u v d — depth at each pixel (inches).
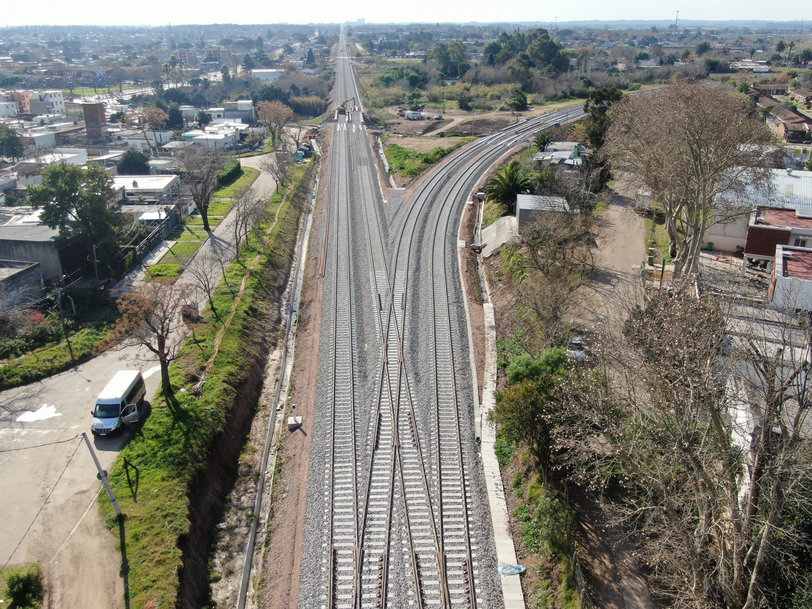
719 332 935.7
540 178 2588.6
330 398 1492.4
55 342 1695.4
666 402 913.5
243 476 1317.7
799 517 871.7
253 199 2785.4
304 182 3484.3
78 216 2020.2
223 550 1130.7
